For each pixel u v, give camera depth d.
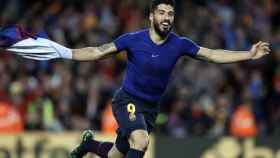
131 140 25.11
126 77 25.70
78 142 39.62
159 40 25.23
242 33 52.44
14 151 39.44
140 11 52.97
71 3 53.81
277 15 55.03
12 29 24.64
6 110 41.56
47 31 51.59
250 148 40.41
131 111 25.44
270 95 47.75
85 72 46.16
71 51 24.94
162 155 40.00
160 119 44.50
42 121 42.75
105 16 52.66
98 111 44.25
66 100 43.97
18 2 54.38
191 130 44.00
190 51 25.45
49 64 47.19
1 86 44.03
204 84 46.97
